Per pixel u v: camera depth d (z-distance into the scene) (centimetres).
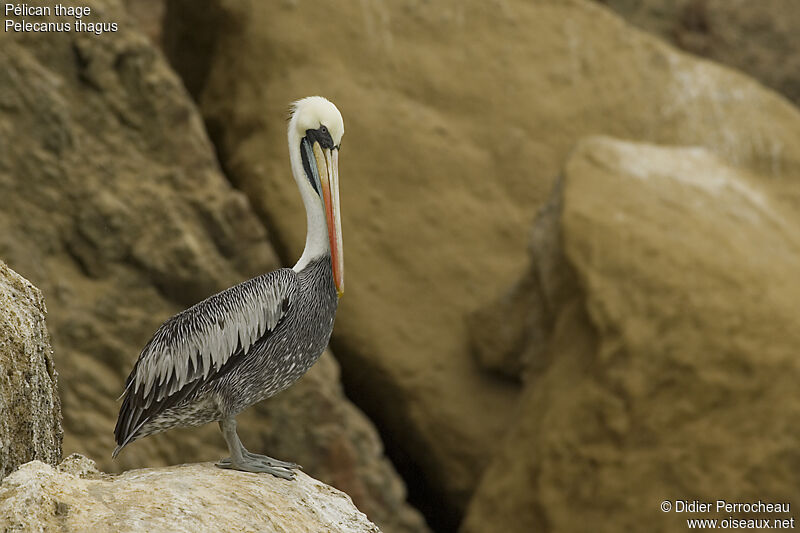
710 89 2155
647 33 2473
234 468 718
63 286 1482
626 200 1667
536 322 1750
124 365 1494
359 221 1936
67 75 1586
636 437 1508
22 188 1497
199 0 2044
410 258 1930
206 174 1664
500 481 1611
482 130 2059
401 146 1998
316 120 798
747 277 1551
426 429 1830
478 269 1942
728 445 1463
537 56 2141
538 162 2048
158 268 1563
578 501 1521
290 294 764
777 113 2134
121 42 1627
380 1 2105
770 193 1955
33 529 556
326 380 1658
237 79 2014
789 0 2622
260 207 1909
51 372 712
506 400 1839
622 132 2100
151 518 586
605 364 1546
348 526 680
